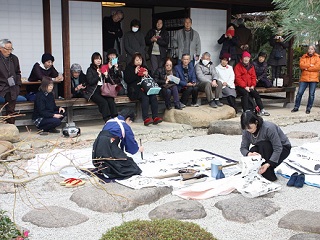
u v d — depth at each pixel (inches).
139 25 372.2
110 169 208.5
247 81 394.3
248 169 200.4
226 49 419.5
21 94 345.4
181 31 398.9
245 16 627.2
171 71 364.8
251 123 201.0
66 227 162.4
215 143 301.4
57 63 347.6
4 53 287.0
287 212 176.6
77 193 191.0
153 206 183.8
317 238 143.7
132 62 343.6
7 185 204.1
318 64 404.5
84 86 330.6
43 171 226.7
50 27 336.2
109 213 176.1
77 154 258.7
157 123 343.9
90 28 357.7
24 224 164.7
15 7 324.8
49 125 301.9
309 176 219.6
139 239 110.6
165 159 248.1
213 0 402.6
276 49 449.1
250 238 153.2
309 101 412.2
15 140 276.8
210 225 164.1
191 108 369.1
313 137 324.2
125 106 413.7
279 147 204.4
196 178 211.5
